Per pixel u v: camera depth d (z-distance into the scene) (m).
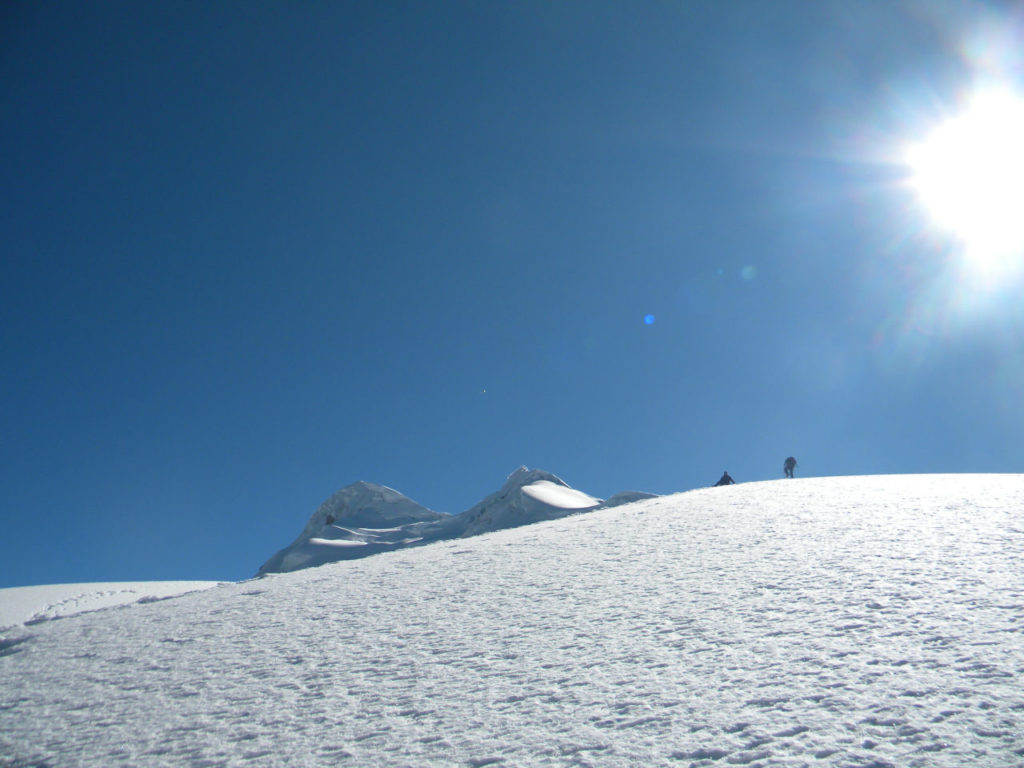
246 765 5.30
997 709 4.55
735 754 4.43
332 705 6.49
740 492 21.14
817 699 5.11
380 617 10.20
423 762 4.95
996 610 6.58
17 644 12.21
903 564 8.95
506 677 6.70
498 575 12.56
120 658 9.57
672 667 6.30
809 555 10.34
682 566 11.00
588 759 4.66
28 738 6.60
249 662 8.48
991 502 13.27
